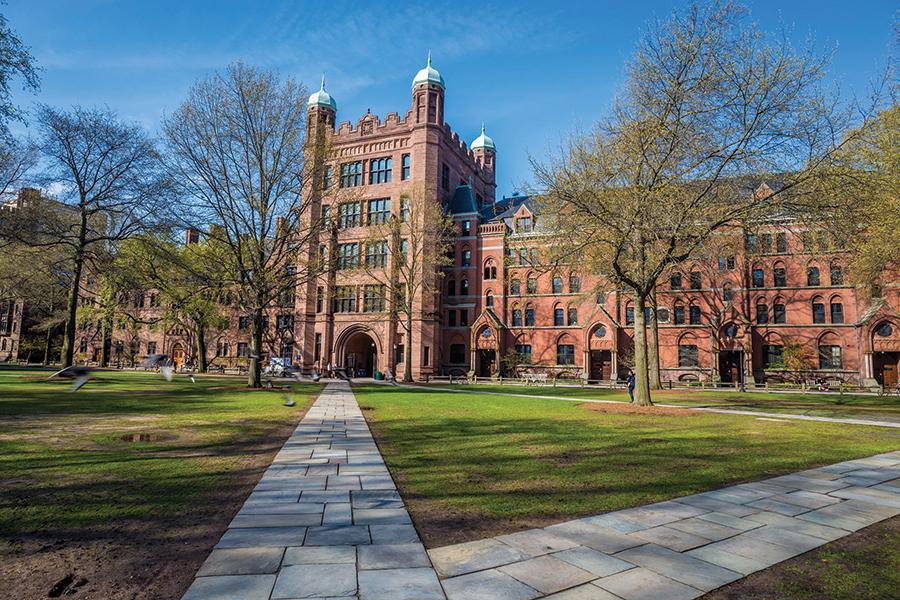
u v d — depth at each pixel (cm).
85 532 564
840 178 1767
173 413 1656
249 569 464
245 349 6197
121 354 6794
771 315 4641
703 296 4825
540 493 745
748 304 4697
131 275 3212
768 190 1994
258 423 1490
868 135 1977
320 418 1659
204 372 5100
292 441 1196
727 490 781
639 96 1989
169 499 693
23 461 896
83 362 7012
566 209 2153
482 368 5497
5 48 1928
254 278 2966
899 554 530
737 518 643
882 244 2122
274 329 5869
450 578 450
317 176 3141
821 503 718
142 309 6738
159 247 3003
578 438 1272
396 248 4600
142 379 3578
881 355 4278
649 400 2191
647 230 1942
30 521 591
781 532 593
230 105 2912
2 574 454
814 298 4556
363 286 5356
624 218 2016
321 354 5331
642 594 425
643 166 1991
